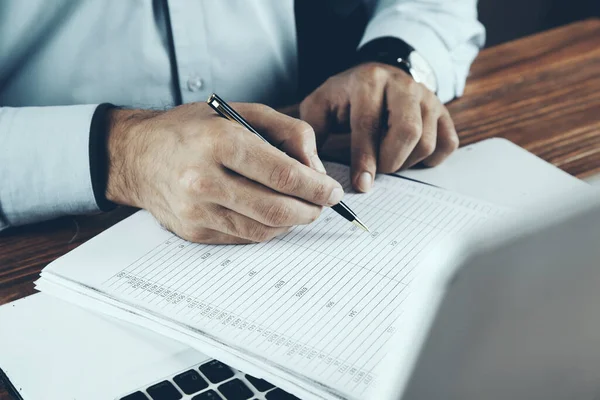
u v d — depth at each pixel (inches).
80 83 37.0
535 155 29.4
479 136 31.5
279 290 19.8
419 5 37.5
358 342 17.5
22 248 24.1
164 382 17.0
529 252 7.1
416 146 27.3
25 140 24.9
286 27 41.6
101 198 25.2
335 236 22.7
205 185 20.9
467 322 7.2
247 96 41.1
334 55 48.3
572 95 35.3
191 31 37.4
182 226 22.3
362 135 28.0
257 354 17.3
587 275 7.2
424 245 22.0
